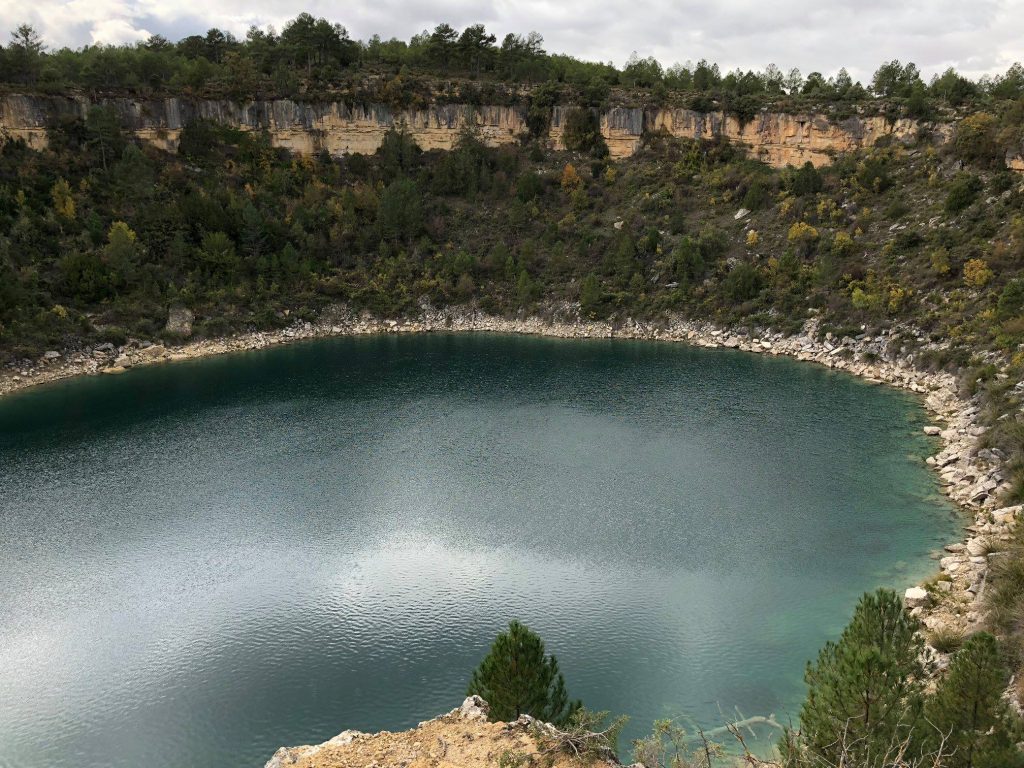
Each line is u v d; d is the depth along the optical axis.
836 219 96.62
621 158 130.00
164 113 112.94
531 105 132.75
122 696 27.44
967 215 83.31
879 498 43.19
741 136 124.81
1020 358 56.94
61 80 109.25
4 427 59.94
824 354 79.38
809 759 16.28
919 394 65.25
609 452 52.91
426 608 32.66
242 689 27.70
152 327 87.31
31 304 80.38
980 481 42.59
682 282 98.69
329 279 104.75
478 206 120.75
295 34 134.75
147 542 39.28
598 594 33.44
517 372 79.12
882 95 133.62
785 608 31.88
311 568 36.31
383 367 82.19
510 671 20.19
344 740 16.84
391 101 127.25
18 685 28.12
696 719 25.05
